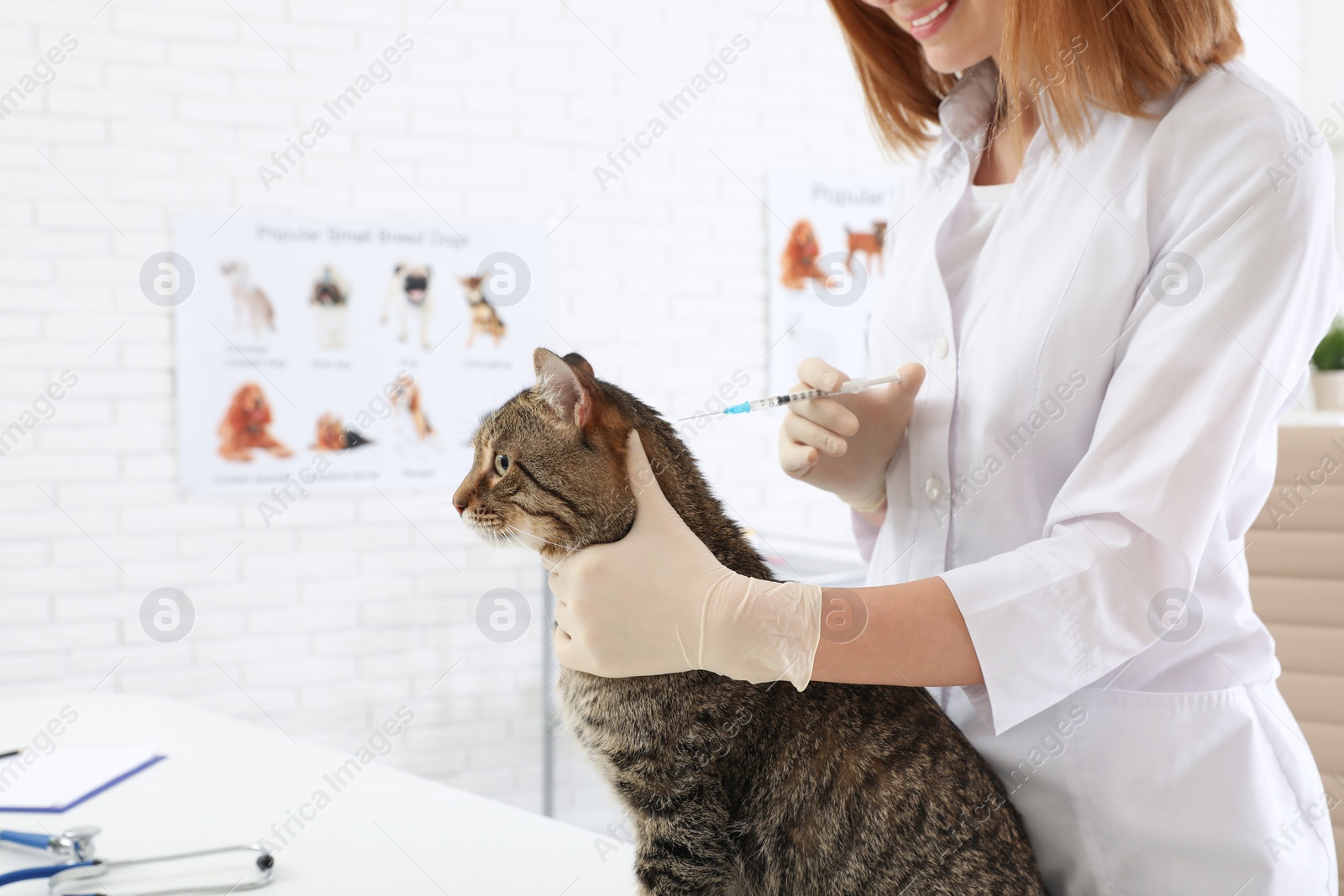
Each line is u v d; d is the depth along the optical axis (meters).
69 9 3.02
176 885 1.10
